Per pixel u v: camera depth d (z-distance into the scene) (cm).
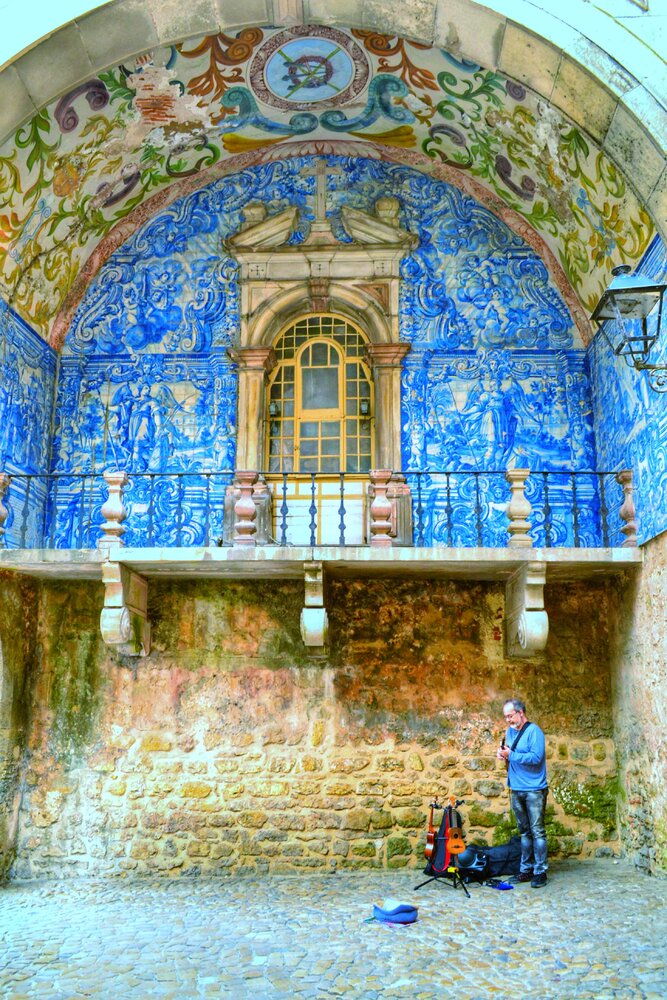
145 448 995
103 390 1009
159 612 912
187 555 809
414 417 991
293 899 745
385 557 805
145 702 895
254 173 1041
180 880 842
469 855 779
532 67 794
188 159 1009
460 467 980
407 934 622
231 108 948
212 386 1007
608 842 870
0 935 639
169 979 539
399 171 1033
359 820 868
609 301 686
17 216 871
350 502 989
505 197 1005
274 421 1016
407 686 896
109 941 620
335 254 1023
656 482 789
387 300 1013
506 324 1009
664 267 771
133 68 852
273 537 969
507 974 539
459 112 927
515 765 773
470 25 796
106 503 827
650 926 624
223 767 881
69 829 870
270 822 870
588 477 973
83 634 909
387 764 880
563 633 910
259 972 549
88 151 906
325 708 891
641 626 820
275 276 1025
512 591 877
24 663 888
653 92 744
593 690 900
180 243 1032
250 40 857
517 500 827
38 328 971
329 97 948
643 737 813
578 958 563
